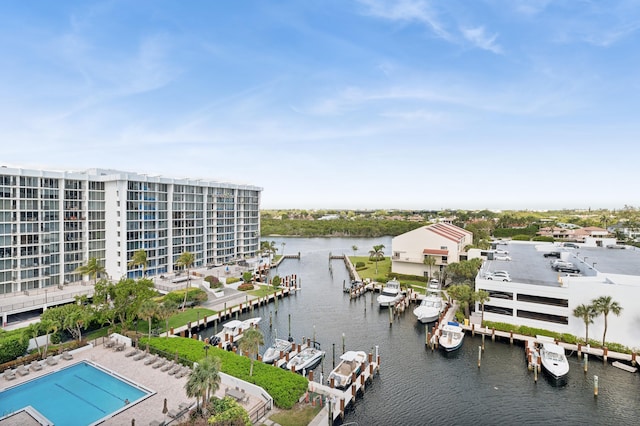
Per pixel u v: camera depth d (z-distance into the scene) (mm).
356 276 104188
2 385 37219
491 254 88375
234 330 58812
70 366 42000
